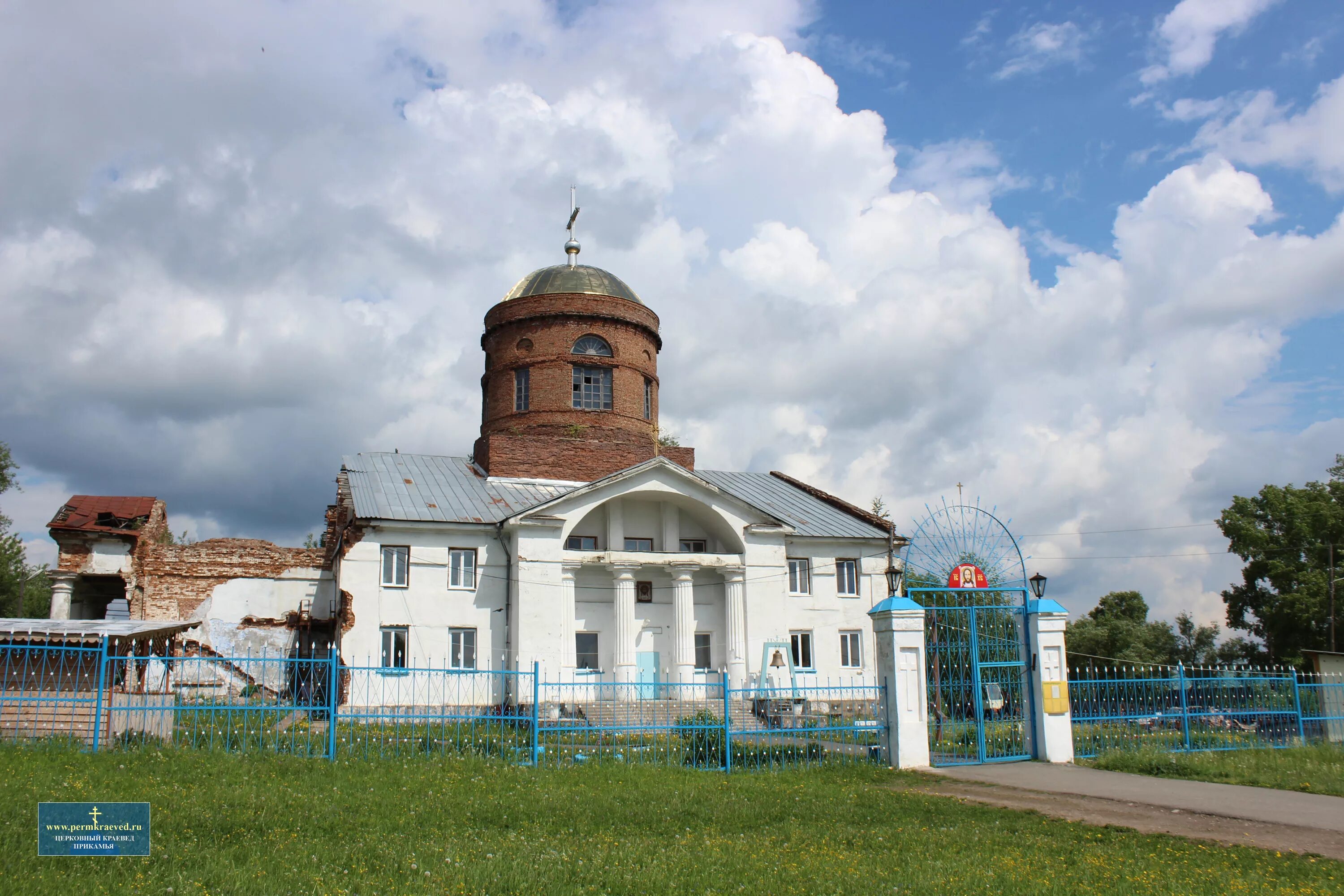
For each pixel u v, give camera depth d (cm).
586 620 3525
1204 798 1491
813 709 3503
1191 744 2072
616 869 962
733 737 1981
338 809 1241
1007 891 909
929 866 1004
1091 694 2039
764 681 3444
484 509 3472
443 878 913
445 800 1338
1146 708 2089
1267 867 1028
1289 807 1409
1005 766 1861
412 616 3209
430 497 3494
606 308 4191
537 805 1337
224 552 3525
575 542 3559
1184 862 1044
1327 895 916
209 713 1838
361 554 3198
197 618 3456
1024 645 2006
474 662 3250
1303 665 4316
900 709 1825
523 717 1830
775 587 3575
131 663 1870
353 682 3091
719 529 3662
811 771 1753
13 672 1836
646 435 4209
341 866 950
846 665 3669
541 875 935
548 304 4156
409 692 3136
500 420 4178
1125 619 5534
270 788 1352
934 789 1584
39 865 914
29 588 5869
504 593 3325
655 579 3653
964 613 2038
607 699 2302
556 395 4100
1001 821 1281
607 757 1820
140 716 1784
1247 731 2198
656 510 3678
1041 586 2020
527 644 3219
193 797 1259
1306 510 4578
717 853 1052
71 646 1847
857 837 1160
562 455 3912
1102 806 1424
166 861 949
